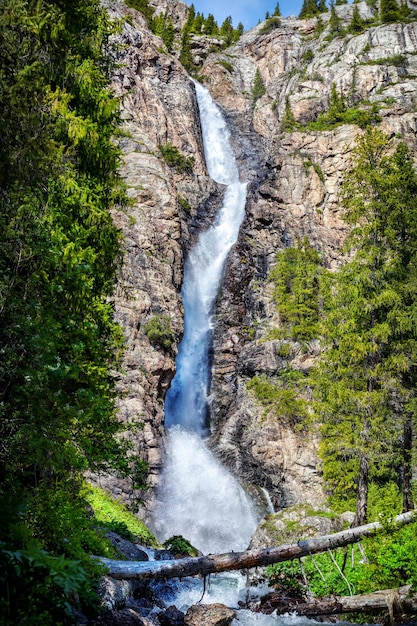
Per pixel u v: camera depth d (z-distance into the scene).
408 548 12.32
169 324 35.25
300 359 39.28
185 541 23.03
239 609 13.73
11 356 8.01
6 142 9.34
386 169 23.25
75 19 13.67
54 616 6.44
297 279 42.00
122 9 63.84
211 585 15.87
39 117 10.27
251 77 81.69
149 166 42.62
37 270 8.95
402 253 22.70
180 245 40.50
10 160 9.30
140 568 12.59
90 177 13.78
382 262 22.52
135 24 63.38
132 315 33.66
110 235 13.42
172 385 38.47
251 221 49.38
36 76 10.31
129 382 31.39
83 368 10.68
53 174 11.20
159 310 35.62
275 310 43.66
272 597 14.39
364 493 21.11
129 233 37.22
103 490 25.83
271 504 33.81
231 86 77.94
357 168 23.42
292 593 14.48
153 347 33.81
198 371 41.25
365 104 58.41
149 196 40.25
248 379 40.34
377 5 89.44
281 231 48.88
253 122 71.81
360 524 20.77
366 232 22.66
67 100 12.77
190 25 94.19
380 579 12.59
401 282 22.25
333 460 29.47
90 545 12.52
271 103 73.25
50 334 8.62
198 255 47.50
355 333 22.16
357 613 12.65
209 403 40.12
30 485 10.11
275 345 40.53
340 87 64.56
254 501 33.31
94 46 14.88
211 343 42.91
